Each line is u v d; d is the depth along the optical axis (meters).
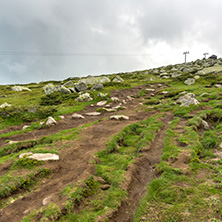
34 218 5.49
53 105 29.08
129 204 6.29
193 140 10.45
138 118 18.41
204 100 23.52
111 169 8.54
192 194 6.14
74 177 7.98
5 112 21.25
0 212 6.08
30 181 7.74
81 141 12.46
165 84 51.59
